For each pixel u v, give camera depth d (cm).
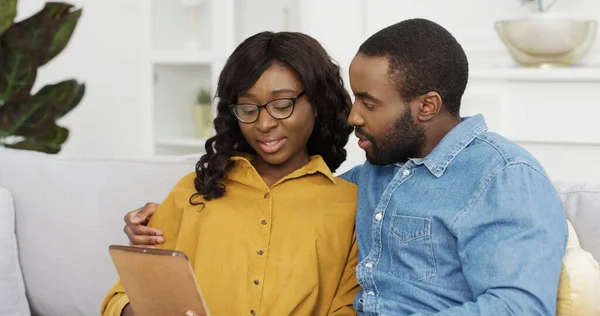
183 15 395
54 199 199
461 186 137
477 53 336
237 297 153
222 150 163
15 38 268
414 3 343
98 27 412
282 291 153
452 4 338
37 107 265
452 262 135
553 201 132
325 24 357
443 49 139
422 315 131
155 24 399
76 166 202
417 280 139
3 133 266
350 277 159
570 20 297
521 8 328
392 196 146
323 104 162
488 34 334
